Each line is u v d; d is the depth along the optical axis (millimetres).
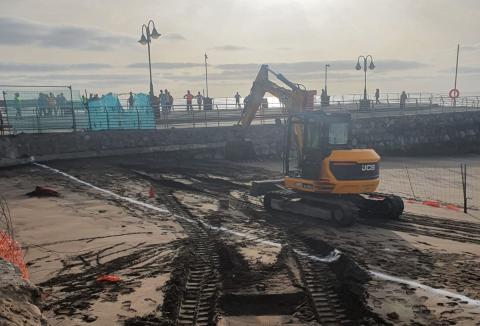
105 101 25609
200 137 27000
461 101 44688
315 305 7082
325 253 9672
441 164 28453
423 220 13172
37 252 9477
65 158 23188
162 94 33406
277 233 11367
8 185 16984
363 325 6359
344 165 12414
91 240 10359
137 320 6387
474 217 13773
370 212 13727
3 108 22516
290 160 14961
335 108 40062
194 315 6711
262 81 18266
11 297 4844
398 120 33500
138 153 25250
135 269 8516
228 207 14430
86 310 6727
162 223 12109
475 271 8523
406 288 7598
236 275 8273
